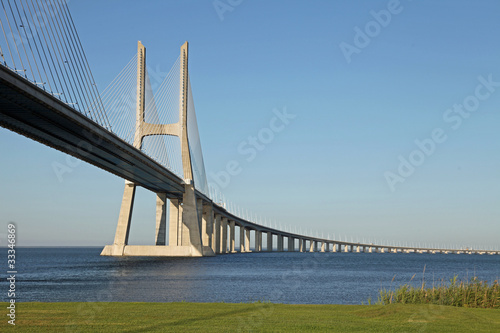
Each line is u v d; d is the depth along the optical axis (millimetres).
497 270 108125
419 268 108750
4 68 40406
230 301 34625
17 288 43969
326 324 18359
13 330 16781
